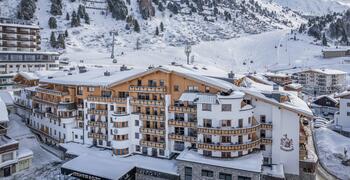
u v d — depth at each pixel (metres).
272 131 53.72
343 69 186.00
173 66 63.69
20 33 144.88
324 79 147.12
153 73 58.66
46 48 198.75
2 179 54.00
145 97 60.22
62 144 67.06
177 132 58.19
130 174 53.22
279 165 53.31
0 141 57.09
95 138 65.31
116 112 61.19
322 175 60.59
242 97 51.00
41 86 77.69
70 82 67.19
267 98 53.31
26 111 83.88
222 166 48.38
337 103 104.06
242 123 51.53
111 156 59.88
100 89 65.56
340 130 82.94
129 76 59.59
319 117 100.88
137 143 60.94
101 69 80.88
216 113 50.78
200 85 55.53
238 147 50.31
